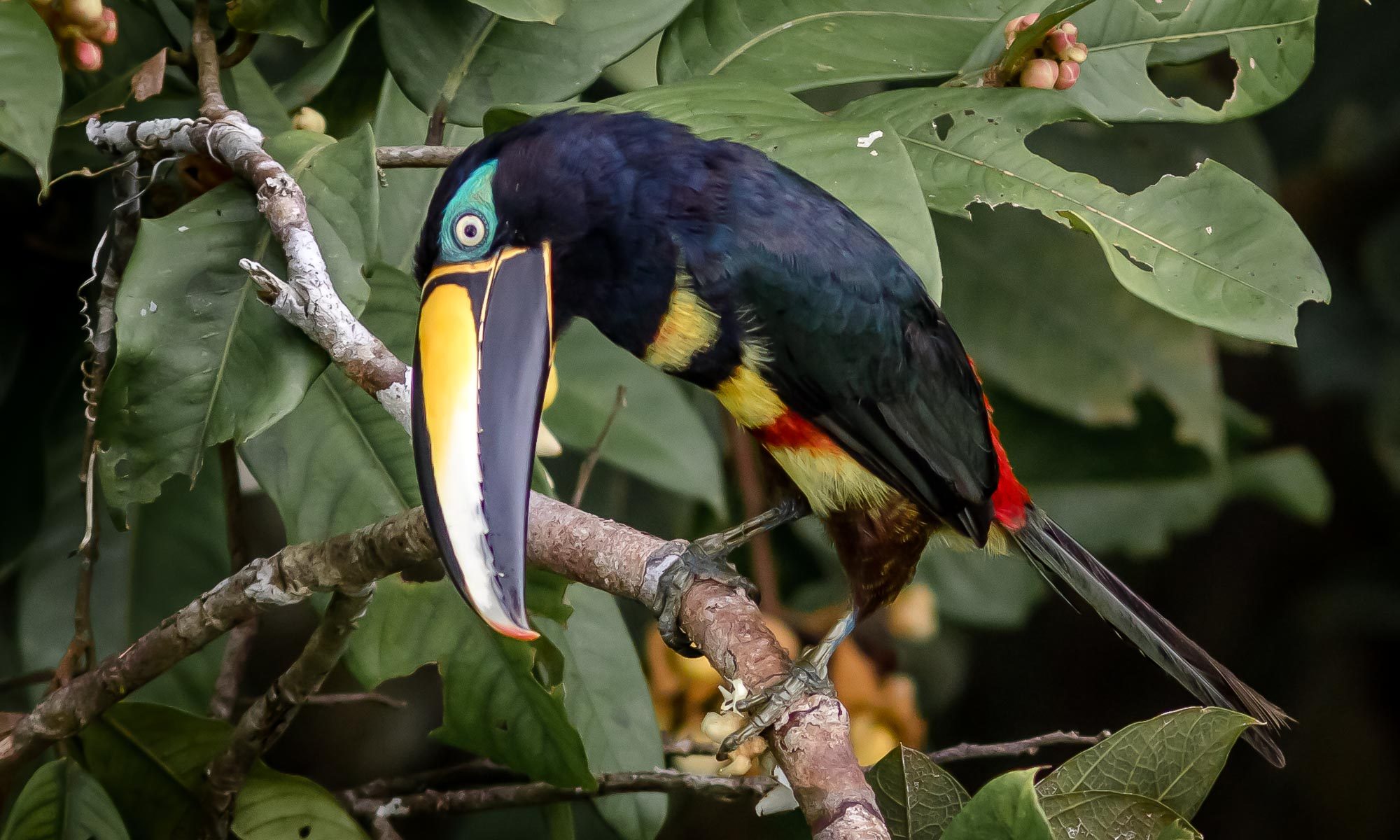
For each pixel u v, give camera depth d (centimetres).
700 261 573
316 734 1098
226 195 554
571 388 796
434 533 489
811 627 782
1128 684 1315
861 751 713
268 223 543
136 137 573
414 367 529
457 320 538
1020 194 614
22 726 564
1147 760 480
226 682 678
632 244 572
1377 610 1229
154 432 521
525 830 920
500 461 507
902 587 642
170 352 525
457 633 600
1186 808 481
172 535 744
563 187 562
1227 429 999
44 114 513
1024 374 857
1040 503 1012
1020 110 638
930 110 647
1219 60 972
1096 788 482
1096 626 1322
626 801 661
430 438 505
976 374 658
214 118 567
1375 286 1034
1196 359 855
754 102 619
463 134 741
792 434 614
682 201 571
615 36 660
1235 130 902
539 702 594
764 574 802
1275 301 598
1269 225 610
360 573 525
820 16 707
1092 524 1016
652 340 594
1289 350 1205
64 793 566
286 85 707
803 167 588
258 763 598
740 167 580
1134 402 891
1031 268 865
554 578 584
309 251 526
